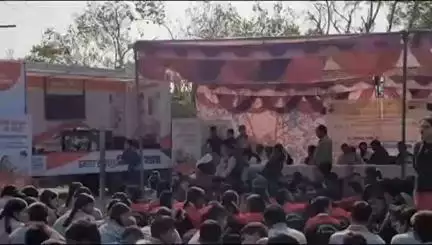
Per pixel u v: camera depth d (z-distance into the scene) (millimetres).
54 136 21938
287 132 17031
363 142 15062
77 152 19500
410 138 15438
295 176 11180
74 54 32656
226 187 10016
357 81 15148
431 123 9180
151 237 6270
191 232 6859
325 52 10367
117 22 34344
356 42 10203
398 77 13906
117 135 22656
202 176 10633
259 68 11039
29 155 14336
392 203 8812
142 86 21719
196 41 10828
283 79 11086
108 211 7531
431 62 10523
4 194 8547
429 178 9016
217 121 16656
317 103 16531
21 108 14609
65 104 22344
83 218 6746
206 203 8109
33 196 8820
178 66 11008
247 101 16891
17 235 6520
